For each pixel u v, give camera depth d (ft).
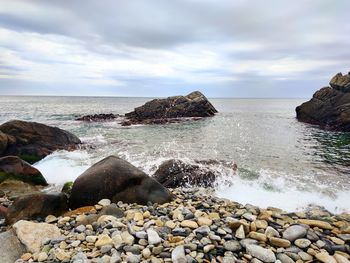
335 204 34.45
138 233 20.90
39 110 230.89
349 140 82.58
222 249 19.08
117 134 92.68
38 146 58.65
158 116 150.82
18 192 36.94
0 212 29.19
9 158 40.78
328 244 20.10
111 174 30.86
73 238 21.47
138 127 112.68
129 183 30.81
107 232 21.70
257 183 41.86
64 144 65.31
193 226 22.43
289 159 58.18
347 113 105.50
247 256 18.24
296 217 25.94
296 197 36.50
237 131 99.81
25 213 27.07
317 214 28.40
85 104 382.01
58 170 47.75
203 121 135.13
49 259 18.53
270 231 21.17
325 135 92.53
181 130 102.42
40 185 40.75
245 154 62.44
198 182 40.50
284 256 18.33
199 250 18.94
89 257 18.53
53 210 28.40
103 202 28.99
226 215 25.34
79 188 30.45
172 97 161.48
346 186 41.32
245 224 21.75
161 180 40.78
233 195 37.04
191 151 65.26
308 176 46.09
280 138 85.25
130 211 26.27
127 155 60.13
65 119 150.61
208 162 48.06
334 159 58.59
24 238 20.95
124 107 311.06
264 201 35.24
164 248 19.26
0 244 20.52
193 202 30.30
